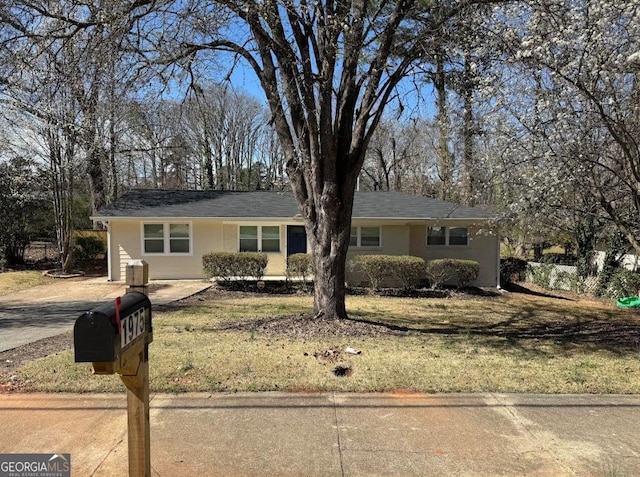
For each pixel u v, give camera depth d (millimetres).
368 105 7848
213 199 18766
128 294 2379
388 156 37344
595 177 8219
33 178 20016
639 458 3301
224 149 34906
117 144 18328
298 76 7246
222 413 4016
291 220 16922
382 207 17719
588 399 4410
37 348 6734
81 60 6938
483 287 17094
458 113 9391
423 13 8047
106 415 3965
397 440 3553
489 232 14172
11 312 10852
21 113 14891
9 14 6621
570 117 7402
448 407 4191
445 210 17391
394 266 15383
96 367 2010
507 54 7445
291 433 3658
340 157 7879
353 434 3650
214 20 6910
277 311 10555
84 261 22656
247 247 17516
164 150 24141
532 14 6844
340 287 8156
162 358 5543
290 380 4789
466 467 3166
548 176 8953
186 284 16016
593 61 6500
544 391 4602
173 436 3594
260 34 6973
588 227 16031
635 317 11094
